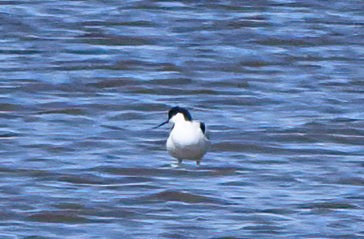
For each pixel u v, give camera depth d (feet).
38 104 90.63
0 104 90.12
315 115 89.56
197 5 126.93
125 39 113.09
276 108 91.40
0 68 101.55
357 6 128.57
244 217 65.57
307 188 71.15
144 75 100.37
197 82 98.68
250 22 120.16
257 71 103.09
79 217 65.21
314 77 101.14
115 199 68.13
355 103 93.25
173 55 107.65
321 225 64.49
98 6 126.31
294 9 126.31
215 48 110.42
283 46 111.75
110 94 94.22
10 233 62.80
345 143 82.12
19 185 70.44
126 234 62.75
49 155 77.20
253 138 82.07
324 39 114.21
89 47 110.01
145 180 71.87
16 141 80.18
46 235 62.69
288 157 78.13
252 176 73.20
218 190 70.18
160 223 64.49
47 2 127.34
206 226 64.03
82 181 71.61
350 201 68.64
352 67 105.09
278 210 66.80
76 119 86.63
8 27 116.47
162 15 122.83
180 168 73.92
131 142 80.74
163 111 89.86
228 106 91.71
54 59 105.29
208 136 75.77
